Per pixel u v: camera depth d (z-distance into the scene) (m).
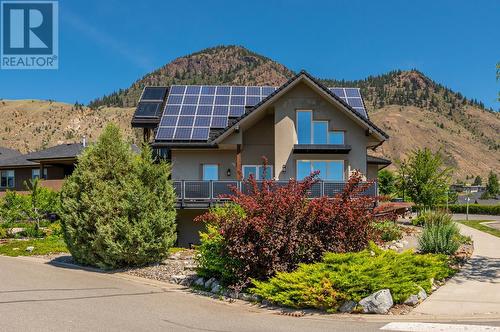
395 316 9.14
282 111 24.78
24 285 12.96
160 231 16.03
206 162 26.27
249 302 10.79
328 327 8.46
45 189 28.30
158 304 10.62
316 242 11.22
